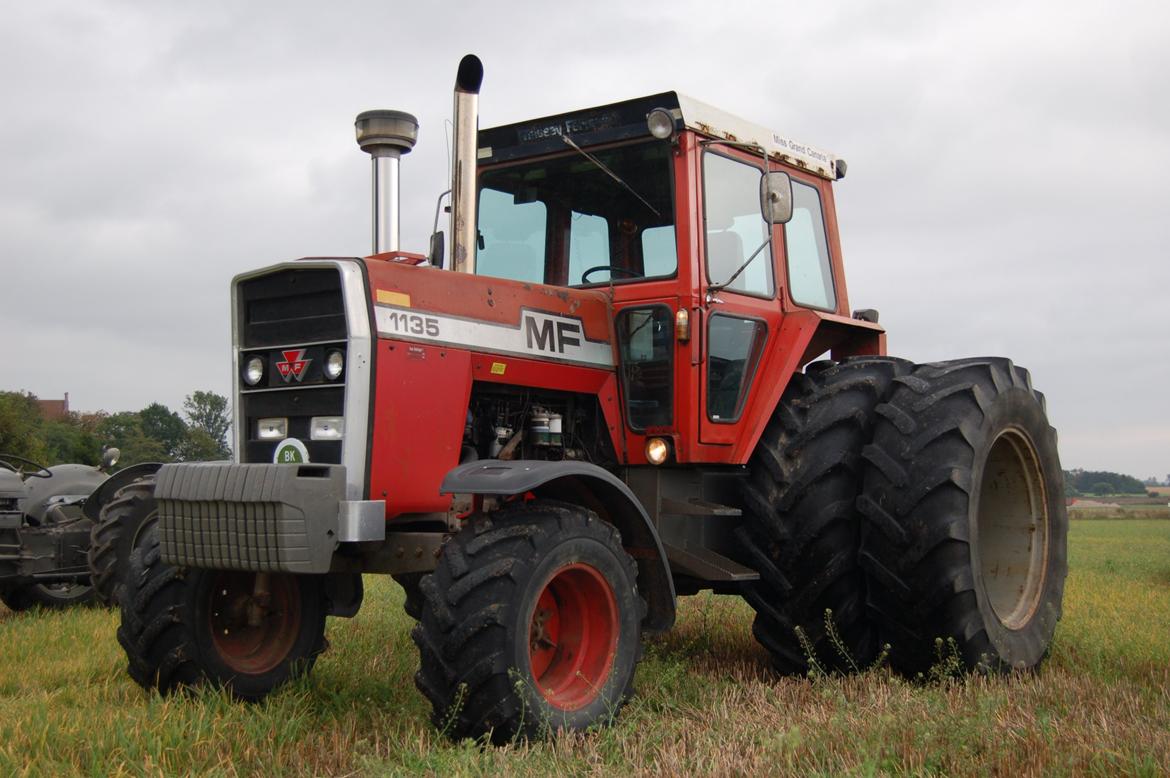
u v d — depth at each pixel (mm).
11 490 8102
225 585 4750
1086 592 9188
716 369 5203
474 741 3727
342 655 5633
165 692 4652
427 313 4453
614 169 5309
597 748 3766
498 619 3842
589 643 4336
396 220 5137
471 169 4809
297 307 4477
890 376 5539
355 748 3787
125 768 3609
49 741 3869
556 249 5473
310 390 4363
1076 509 60281
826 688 4582
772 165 5762
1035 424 5672
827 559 5133
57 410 63562
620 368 5199
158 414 65688
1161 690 4445
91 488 9195
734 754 3510
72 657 5840
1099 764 3268
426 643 3904
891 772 3373
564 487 4566
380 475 4234
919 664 5137
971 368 5430
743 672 5355
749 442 5316
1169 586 10266
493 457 4766
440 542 4480
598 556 4238
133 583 4680
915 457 5070
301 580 4926
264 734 3920
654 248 5168
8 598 8492
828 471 5156
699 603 7906
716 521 5398
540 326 4883
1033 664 5391
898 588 5043
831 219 6309
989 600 5188
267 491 3918
